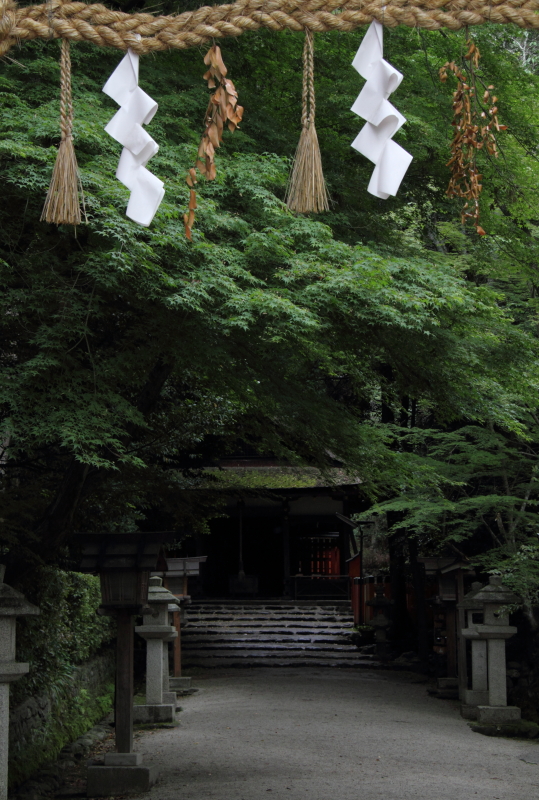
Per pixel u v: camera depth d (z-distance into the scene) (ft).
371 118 8.87
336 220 25.17
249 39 25.53
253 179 20.95
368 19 8.76
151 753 29.04
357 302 20.07
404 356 25.26
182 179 20.39
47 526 24.08
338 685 47.55
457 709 40.57
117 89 9.14
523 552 39.09
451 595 45.68
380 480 31.32
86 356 21.07
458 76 9.78
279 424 28.27
